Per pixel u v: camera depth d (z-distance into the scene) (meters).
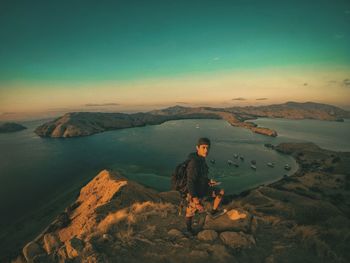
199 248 4.82
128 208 7.36
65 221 27.38
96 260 4.44
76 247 5.01
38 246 9.44
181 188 4.93
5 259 48.88
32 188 108.31
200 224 5.96
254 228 5.71
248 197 70.56
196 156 4.55
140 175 123.56
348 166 133.62
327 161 152.62
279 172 137.00
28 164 154.38
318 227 5.55
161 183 109.69
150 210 7.30
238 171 137.75
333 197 81.88
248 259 4.52
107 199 28.44
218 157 171.25
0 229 68.12
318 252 4.62
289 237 5.34
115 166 143.38
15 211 82.62
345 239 4.95
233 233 5.22
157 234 5.56
